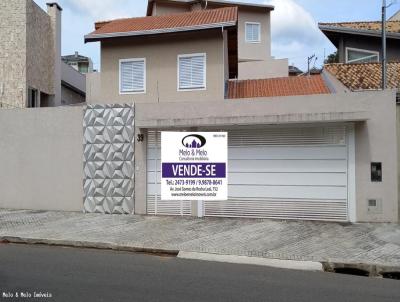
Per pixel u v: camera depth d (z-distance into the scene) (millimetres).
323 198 12328
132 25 19109
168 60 17891
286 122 12070
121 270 7695
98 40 18172
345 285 7102
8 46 20016
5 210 14266
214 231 11078
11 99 19844
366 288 6945
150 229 11297
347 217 12148
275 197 12672
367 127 12031
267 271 7938
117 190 13672
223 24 16906
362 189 12055
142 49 18125
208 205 13094
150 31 17484
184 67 17750
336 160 12273
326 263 8492
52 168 14320
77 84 29953
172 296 6168
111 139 13797
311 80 19641
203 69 17547
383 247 9477
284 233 10859
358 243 9844
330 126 12297
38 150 14477
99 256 8930
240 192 12914
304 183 12484
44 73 22422
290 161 12594
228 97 18156
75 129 14164
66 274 7297
